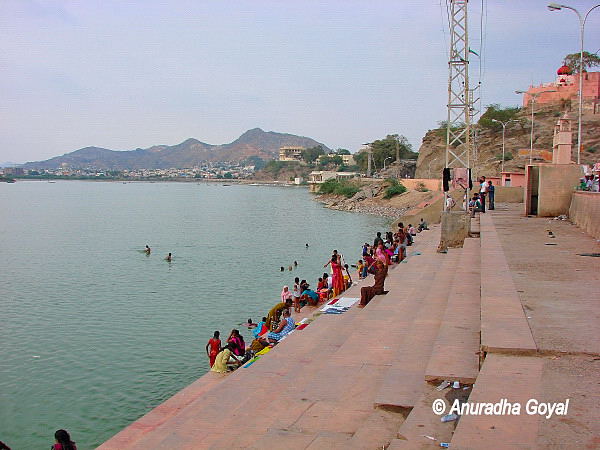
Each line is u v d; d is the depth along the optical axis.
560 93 68.19
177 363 14.83
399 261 20.88
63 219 63.12
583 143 58.28
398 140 125.94
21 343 16.48
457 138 19.41
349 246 38.31
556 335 6.00
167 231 49.25
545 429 4.00
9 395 12.73
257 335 15.47
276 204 93.19
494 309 7.11
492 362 5.38
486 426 4.08
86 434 10.95
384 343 8.82
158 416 9.92
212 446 6.38
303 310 17.12
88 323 18.69
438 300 10.71
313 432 5.96
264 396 8.16
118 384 13.39
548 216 22.03
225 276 27.28
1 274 27.88
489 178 44.88
